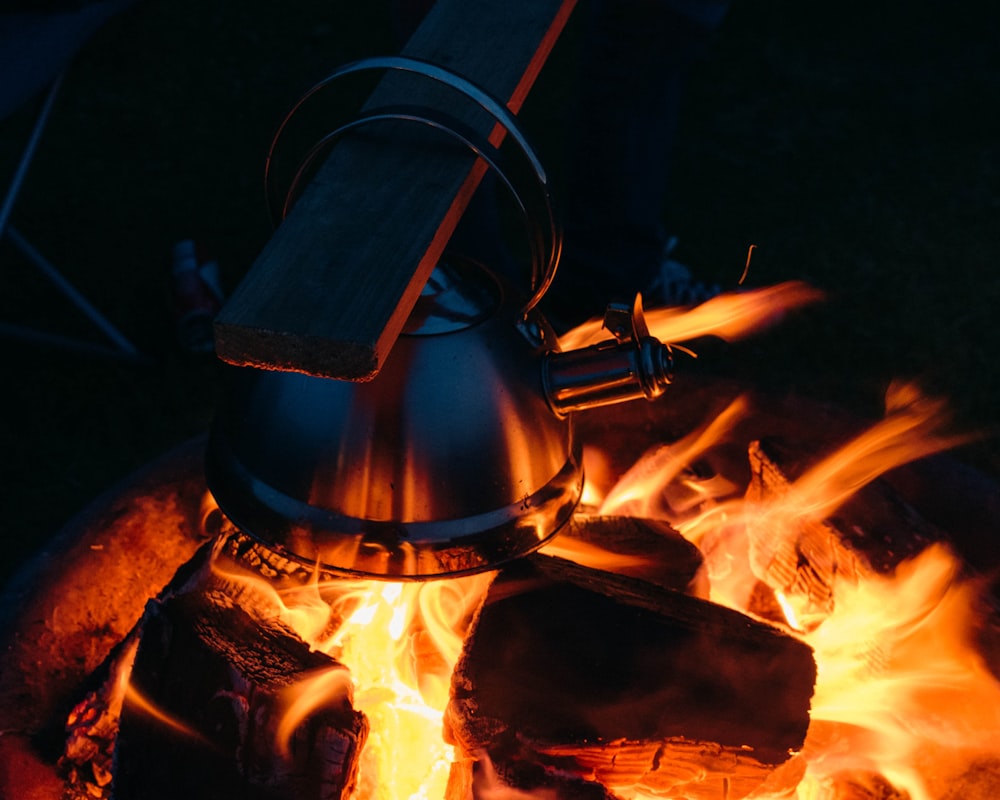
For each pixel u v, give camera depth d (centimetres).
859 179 250
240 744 91
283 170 244
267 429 85
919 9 311
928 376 198
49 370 195
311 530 85
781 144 261
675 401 132
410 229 81
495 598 98
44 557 114
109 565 114
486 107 82
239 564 104
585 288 184
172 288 200
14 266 216
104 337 203
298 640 98
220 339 76
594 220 178
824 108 273
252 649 95
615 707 94
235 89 270
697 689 95
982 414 190
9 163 245
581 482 92
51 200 235
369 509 84
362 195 83
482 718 93
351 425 83
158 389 194
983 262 227
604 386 86
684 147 258
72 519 118
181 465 122
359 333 75
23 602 110
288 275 78
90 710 101
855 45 296
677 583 111
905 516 114
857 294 217
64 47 153
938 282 221
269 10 299
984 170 254
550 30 99
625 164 169
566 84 274
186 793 91
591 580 101
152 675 94
